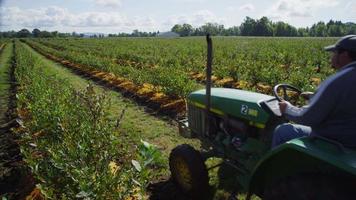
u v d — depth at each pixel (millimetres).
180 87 10523
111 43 53688
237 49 29375
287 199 2898
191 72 17203
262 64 16609
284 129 3508
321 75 15000
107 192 3713
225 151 4699
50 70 19828
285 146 2994
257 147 4113
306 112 3006
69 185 3852
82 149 4141
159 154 3494
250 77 14359
